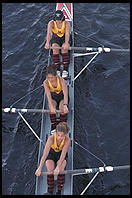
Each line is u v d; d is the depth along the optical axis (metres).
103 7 17.66
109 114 12.56
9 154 11.44
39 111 10.85
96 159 11.25
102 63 14.48
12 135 11.99
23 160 11.25
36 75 14.09
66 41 12.06
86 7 17.59
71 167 10.05
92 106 12.77
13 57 14.97
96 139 11.79
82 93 13.21
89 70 14.12
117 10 17.47
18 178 10.77
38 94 13.31
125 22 16.73
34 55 15.04
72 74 12.48
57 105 10.93
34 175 10.80
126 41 15.66
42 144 10.60
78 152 11.39
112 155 11.36
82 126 12.13
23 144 11.72
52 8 17.53
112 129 12.11
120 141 11.77
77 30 16.12
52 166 9.30
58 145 9.35
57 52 12.24
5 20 16.97
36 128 12.18
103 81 13.73
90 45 15.40
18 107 12.89
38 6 17.73
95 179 10.72
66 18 15.14
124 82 13.71
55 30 12.26
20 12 17.41
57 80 10.29
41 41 15.69
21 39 15.88
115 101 13.00
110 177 10.81
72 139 10.70
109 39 15.79
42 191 9.65
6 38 15.95
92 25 16.48
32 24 16.67
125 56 14.85
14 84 13.78
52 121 10.90
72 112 11.28
